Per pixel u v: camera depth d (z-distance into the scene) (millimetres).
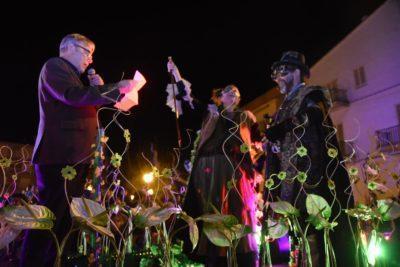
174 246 3266
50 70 2746
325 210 2264
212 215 2039
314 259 2824
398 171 2922
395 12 18047
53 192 2588
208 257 3500
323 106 3082
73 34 3041
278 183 3092
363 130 18703
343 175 2838
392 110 17797
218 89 4102
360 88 19078
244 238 3352
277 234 2400
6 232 1741
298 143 2965
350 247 2666
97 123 2701
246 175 3650
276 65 3408
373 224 2441
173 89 3936
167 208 2000
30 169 3416
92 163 2725
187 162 4027
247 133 3785
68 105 2725
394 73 17844
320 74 21203
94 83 3254
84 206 1833
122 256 1949
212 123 3834
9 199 3314
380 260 2457
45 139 2637
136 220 1950
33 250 2410
